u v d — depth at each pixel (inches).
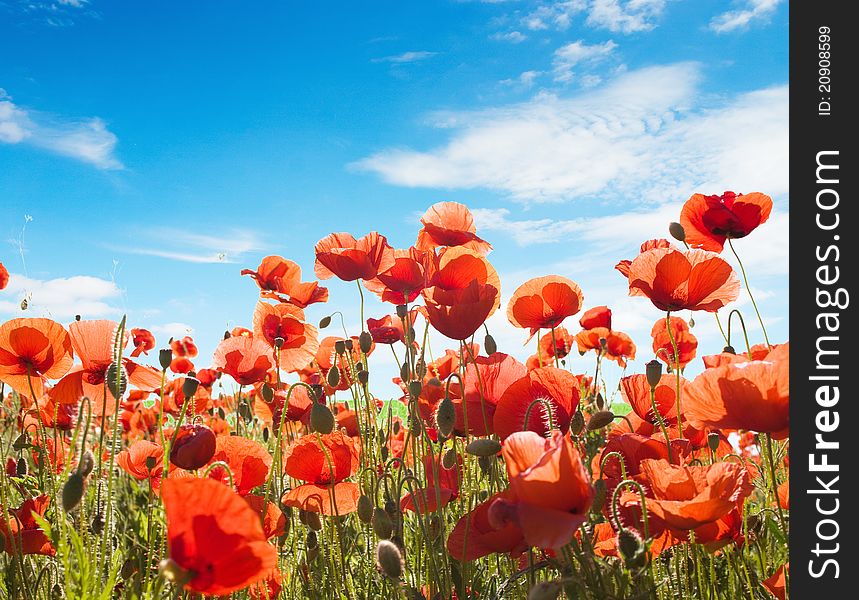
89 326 28.3
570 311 31.5
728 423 22.2
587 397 38.8
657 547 23.0
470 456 31.9
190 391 26.1
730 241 36.0
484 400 25.8
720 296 28.2
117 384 24.4
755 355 32.0
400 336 37.1
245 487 27.0
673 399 28.6
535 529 17.6
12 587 26.3
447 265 29.9
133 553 25.2
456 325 27.2
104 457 27.6
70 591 22.3
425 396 29.4
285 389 39.5
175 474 27.4
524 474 18.0
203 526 16.9
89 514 25.8
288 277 46.7
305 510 29.8
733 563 26.9
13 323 28.6
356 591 30.0
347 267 32.6
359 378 33.1
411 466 34.0
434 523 28.3
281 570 31.0
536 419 23.5
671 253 27.4
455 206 36.2
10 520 26.7
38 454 32.3
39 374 29.3
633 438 24.4
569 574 21.0
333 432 29.6
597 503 22.0
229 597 25.0
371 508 26.6
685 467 21.7
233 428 49.9
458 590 25.9
